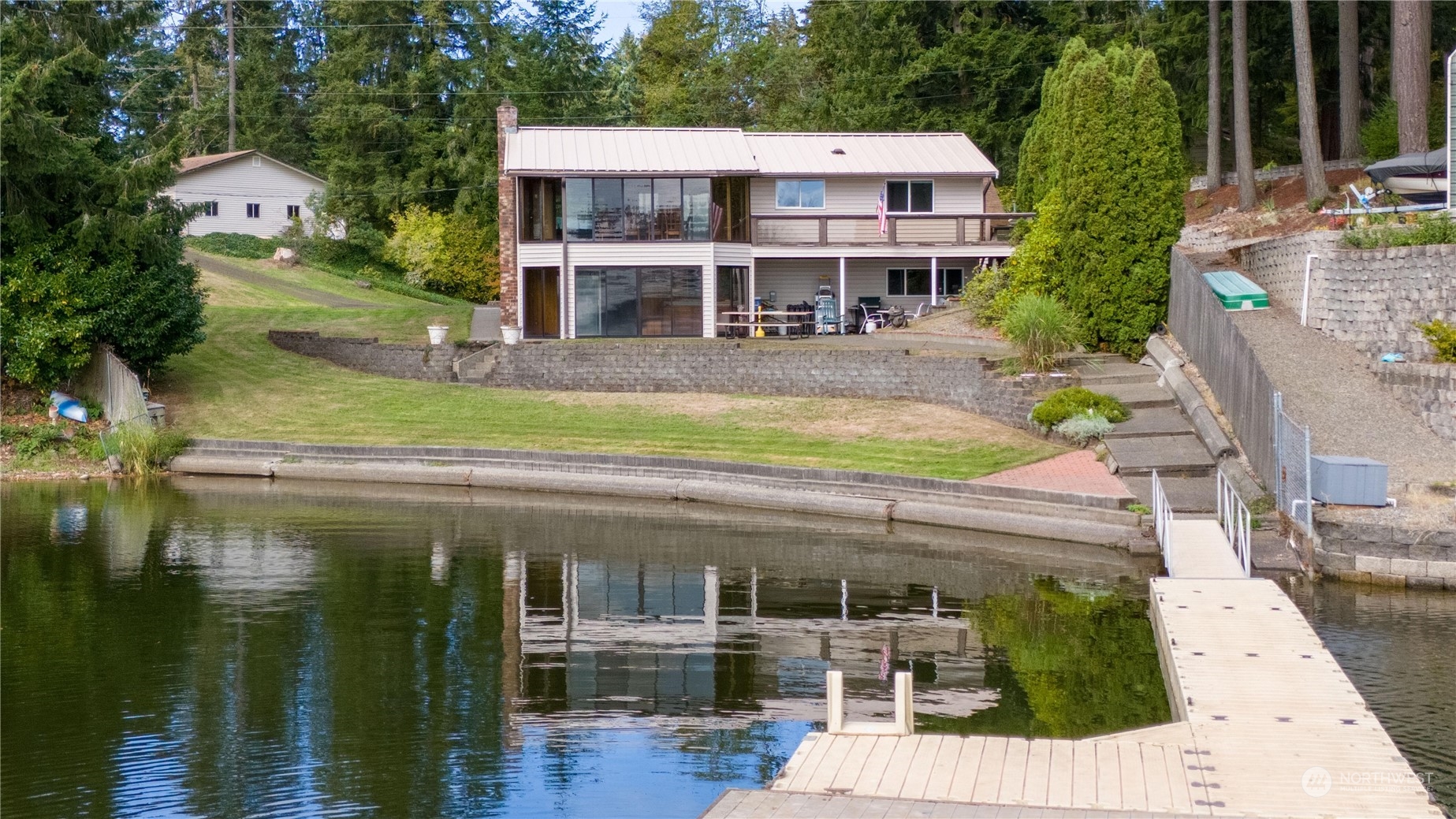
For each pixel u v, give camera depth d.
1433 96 45.09
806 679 15.40
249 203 66.94
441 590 20.11
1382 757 11.24
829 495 27.16
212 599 19.56
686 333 42.47
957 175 44.66
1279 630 15.26
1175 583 17.78
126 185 35.44
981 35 57.00
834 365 34.72
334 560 22.52
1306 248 29.47
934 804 10.23
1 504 28.59
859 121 58.78
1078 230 32.94
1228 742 11.63
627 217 42.25
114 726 13.84
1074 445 27.62
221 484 31.95
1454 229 26.17
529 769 12.53
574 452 31.33
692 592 19.95
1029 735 13.13
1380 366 25.45
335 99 68.00
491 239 64.19
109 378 35.75
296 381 39.50
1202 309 28.36
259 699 14.73
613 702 14.57
